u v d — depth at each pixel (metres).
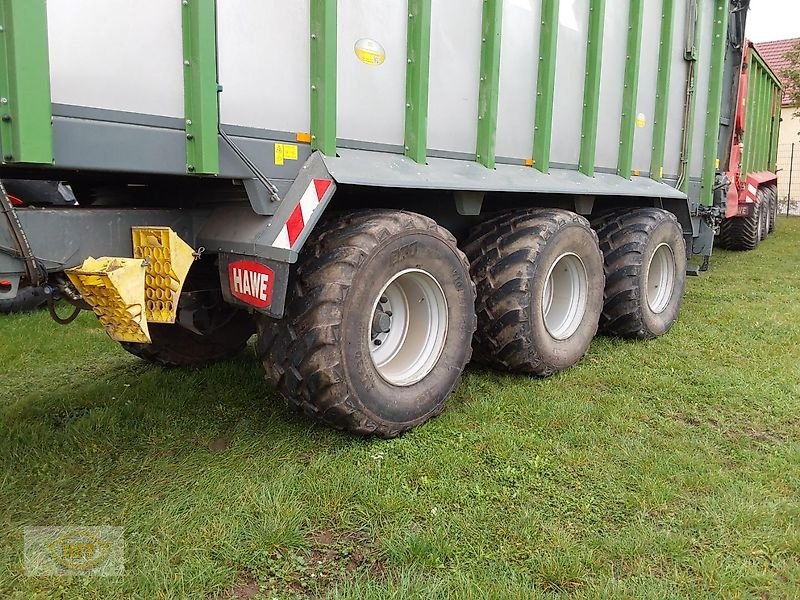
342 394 3.01
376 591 2.18
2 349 5.01
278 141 2.89
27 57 2.11
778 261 10.21
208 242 3.05
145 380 4.21
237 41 2.70
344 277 2.95
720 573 2.30
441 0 3.54
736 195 9.09
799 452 3.20
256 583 2.26
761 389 4.09
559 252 4.23
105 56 2.34
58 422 3.64
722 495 2.82
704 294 7.20
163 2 2.47
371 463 3.04
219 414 3.67
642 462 3.10
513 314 3.97
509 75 4.04
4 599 2.15
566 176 4.55
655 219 5.24
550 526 2.59
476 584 2.21
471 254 4.13
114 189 3.31
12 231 2.36
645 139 5.51
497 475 2.97
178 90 2.55
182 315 3.70
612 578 2.26
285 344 2.99
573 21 4.46
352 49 3.15
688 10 5.74
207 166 2.60
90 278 2.51
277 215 2.86
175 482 2.92
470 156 3.88
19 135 2.11
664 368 4.55
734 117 7.82
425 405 3.41
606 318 5.20
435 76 3.58
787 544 2.46
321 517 2.63
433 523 2.59
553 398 3.92
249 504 2.68
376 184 3.02
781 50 25.42
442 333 3.52
